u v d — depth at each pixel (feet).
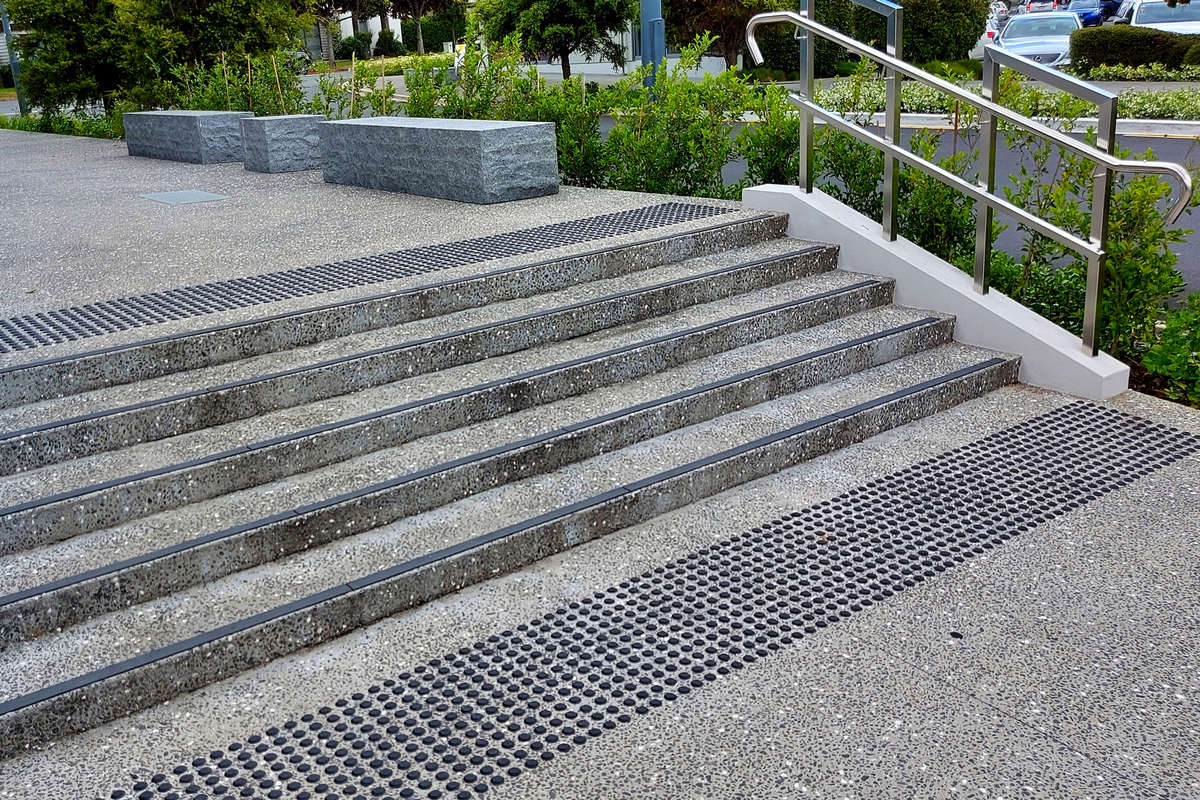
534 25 80.12
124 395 14.20
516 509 13.47
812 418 16.25
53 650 10.65
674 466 14.65
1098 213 17.34
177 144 39.11
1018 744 9.66
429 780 9.22
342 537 12.85
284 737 9.89
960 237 21.85
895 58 19.44
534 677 10.75
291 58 51.90
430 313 17.43
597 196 26.27
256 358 15.66
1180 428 16.81
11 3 65.10
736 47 90.12
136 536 12.12
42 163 40.98
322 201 27.48
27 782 9.34
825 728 9.91
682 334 17.48
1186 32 80.33
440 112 34.58
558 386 15.98
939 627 11.59
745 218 21.83
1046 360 18.37
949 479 15.20
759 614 11.87
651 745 9.68
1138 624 11.62
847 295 19.69
